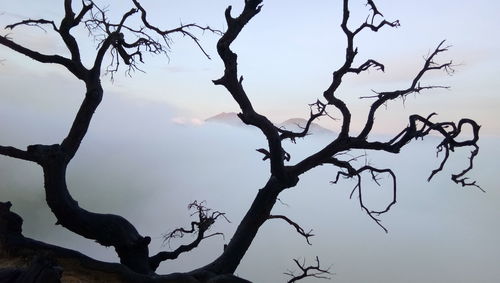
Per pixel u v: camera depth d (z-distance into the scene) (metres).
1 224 11.80
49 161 12.16
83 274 11.38
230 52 11.31
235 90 11.78
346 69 11.65
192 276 12.74
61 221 12.77
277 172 13.16
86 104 12.54
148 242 13.29
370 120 12.29
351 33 11.49
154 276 12.38
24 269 7.68
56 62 12.48
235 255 13.83
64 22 12.03
